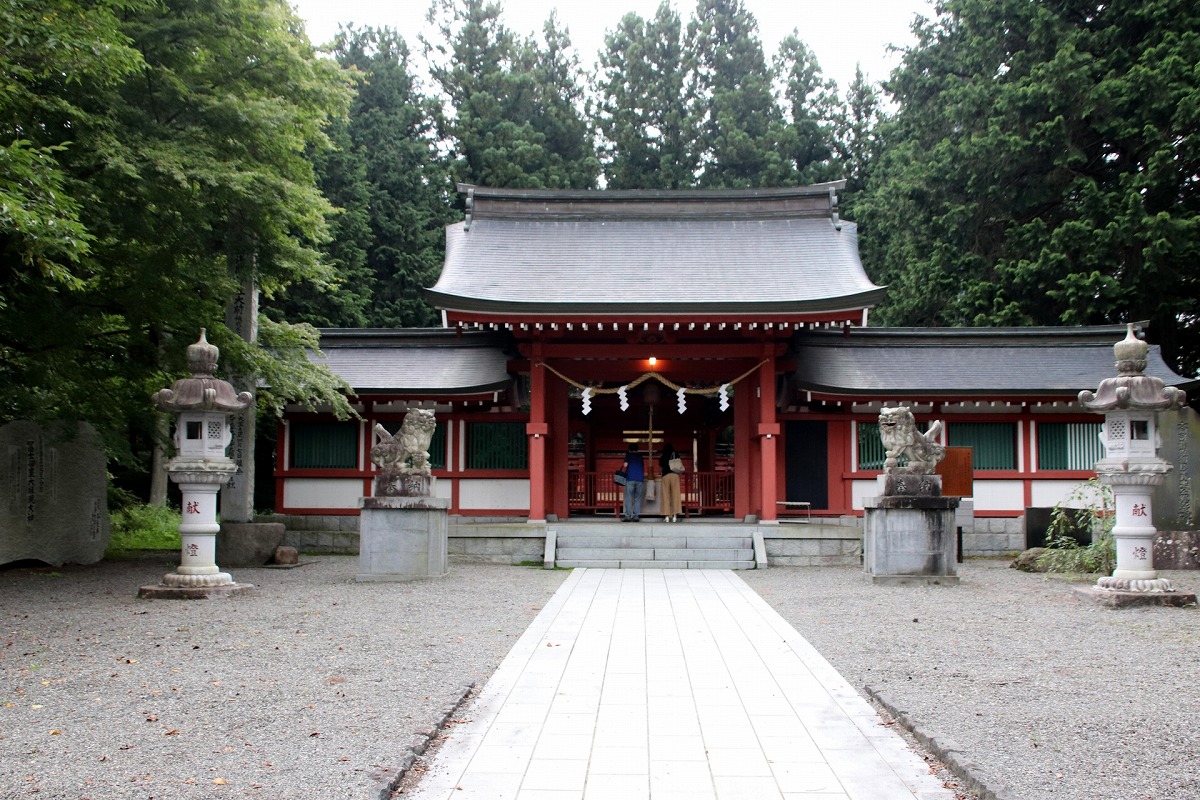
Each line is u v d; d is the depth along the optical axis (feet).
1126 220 87.76
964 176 101.76
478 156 147.23
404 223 131.75
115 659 28.32
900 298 115.55
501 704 23.47
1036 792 17.01
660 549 60.54
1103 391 40.83
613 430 89.04
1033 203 98.22
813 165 156.35
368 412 71.61
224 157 48.98
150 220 46.60
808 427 71.56
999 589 46.24
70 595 42.04
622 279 69.97
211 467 42.39
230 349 52.01
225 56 50.85
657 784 17.72
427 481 50.60
